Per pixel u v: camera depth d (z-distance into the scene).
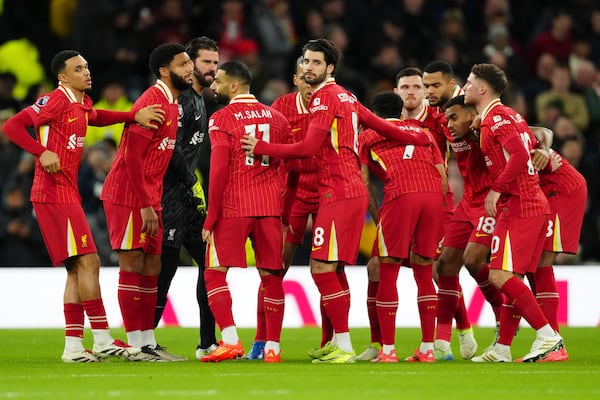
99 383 26.83
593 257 60.06
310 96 33.66
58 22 68.06
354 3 70.06
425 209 33.22
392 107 34.47
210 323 36.12
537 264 33.97
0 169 56.09
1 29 67.81
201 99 36.66
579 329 50.25
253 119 32.91
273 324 33.16
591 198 61.31
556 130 63.88
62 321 51.25
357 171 32.59
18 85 64.69
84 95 33.97
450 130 35.16
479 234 34.88
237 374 28.97
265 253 32.88
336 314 32.72
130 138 33.03
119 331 48.06
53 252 33.06
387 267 33.28
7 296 50.97
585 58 71.81
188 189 36.00
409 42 69.44
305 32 69.62
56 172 32.69
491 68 33.31
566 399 24.20
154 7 66.94
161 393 24.86
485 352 34.53
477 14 74.06
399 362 33.28
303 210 36.31
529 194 32.97
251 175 32.75
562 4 75.81
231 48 62.97
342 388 25.83
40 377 28.27
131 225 33.78
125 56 64.38
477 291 51.75
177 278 51.59
